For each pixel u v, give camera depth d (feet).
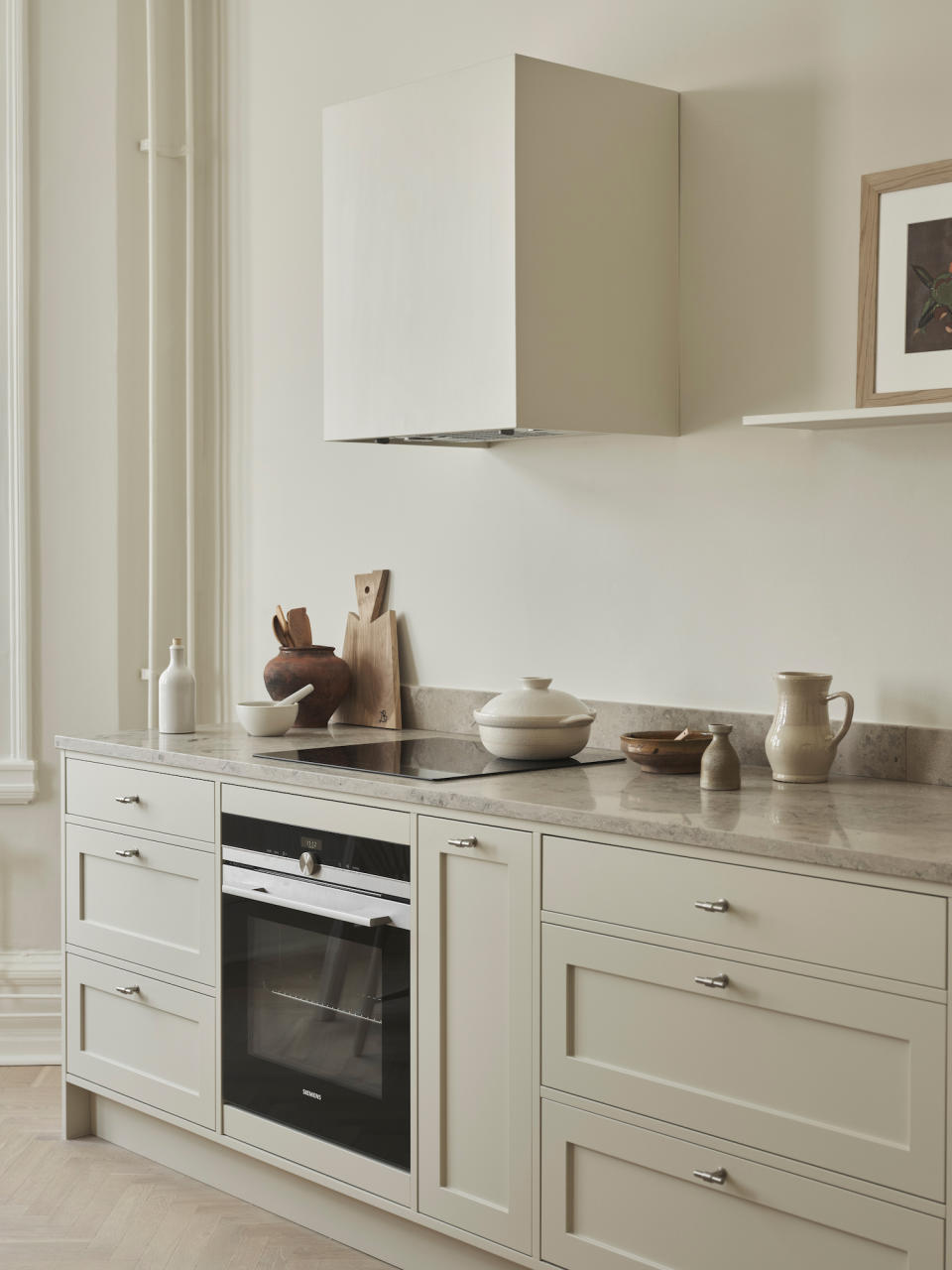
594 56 10.30
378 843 8.93
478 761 9.70
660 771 9.08
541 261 9.11
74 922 11.37
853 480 8.93
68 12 13.26
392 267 9.86
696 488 9.75
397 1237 9.20
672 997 7.44
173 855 10.45
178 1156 10.83
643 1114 7.56
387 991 8.90
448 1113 8.58
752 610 9.48
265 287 12.98
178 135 13.53
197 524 13.58
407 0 11.66
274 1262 9.27
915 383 8.36
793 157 9.18
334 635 12.45
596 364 9.39
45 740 13.38
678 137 9.80
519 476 10.86
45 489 13.34
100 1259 9.31
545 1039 8.01
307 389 12.60
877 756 8.81
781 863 6.91
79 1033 11.37
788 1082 6.97
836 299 8.99
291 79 12.69
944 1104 6.37
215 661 13.58
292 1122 9.62
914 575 8.67
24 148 13.15
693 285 9.75
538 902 8.00
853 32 8.87
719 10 9.54
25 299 13.21
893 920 6.51
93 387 13.38
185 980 10.39
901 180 8.41
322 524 12.51
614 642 10.28
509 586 10.98
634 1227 7.68
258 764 9.66
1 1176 10.73
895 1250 6.62
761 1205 7.10
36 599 13.35
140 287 13.51
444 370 9.52
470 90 9.25
